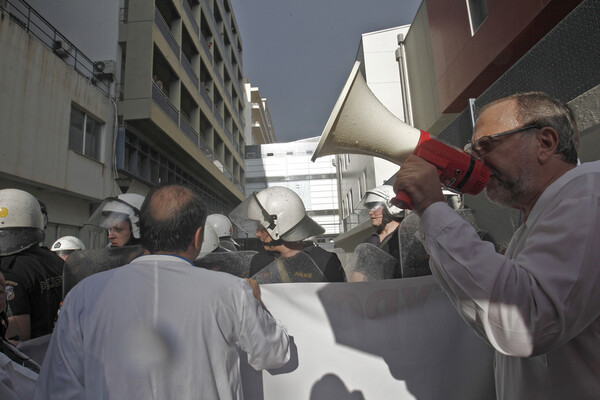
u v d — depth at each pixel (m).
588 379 0.85
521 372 1.01
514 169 1.06
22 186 7.83
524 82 3.38
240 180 33.38
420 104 9.95
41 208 2.25
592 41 2.55
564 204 0.85
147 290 1.12
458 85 7.24
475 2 6.71
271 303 1.57
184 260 1.25
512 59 5.83
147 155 13.27
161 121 12.52
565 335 0.80
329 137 1.46
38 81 7.93
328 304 1.57
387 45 12.18
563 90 2.88
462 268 0.88
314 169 38.66
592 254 0.78
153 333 1.06
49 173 8.19
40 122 7.95
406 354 1.53
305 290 1.58
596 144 2.62
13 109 7.22
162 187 1.34
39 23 10.69
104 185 10.41
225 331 1.16
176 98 14.86
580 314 0.78
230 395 1.12
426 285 1.58
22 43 7.50
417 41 10.14
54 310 2.06
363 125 1.38
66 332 1.09
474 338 1.57
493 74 6.32
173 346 1.06
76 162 9.20
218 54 25.77
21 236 1.97
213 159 21.42
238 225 1.99
